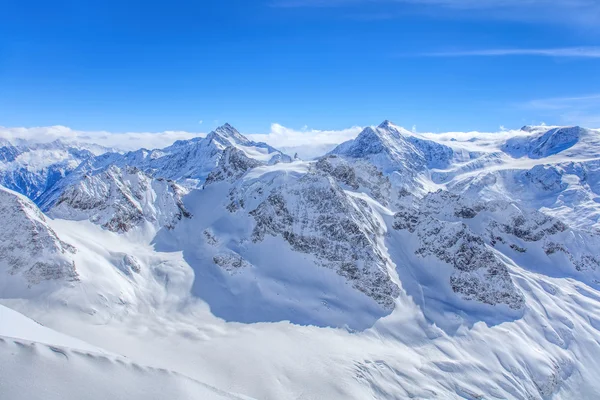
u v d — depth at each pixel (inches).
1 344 749.3
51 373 745.6
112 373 825.5
